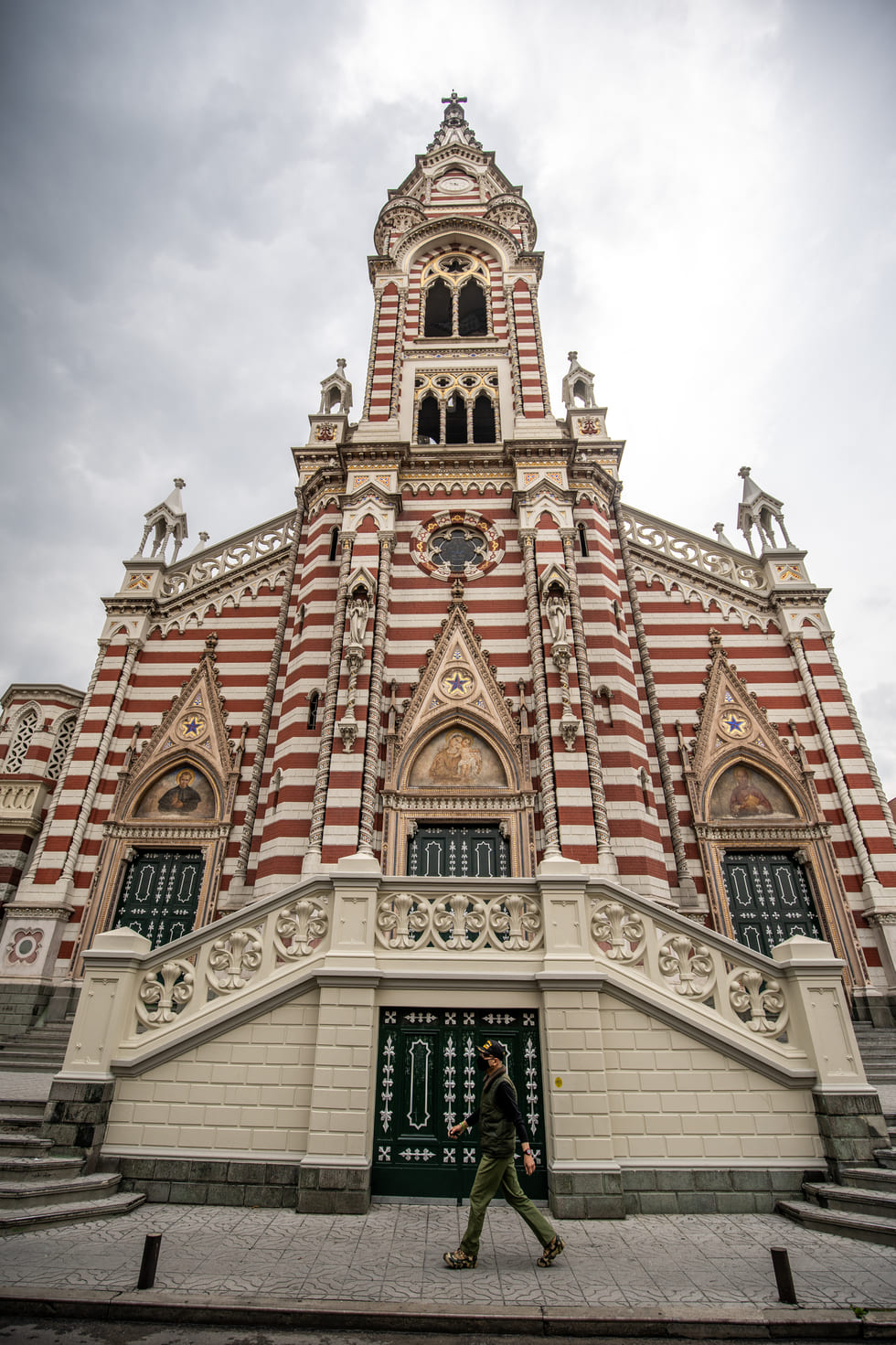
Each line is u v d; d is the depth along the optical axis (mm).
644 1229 8312
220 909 19578
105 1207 8391
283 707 21578
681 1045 9727
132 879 21031
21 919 19766
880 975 19016
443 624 21594
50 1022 18625
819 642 23766
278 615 24953
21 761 24406
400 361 26984
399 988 9961
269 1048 9727
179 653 24641
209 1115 9422
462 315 31859
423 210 31547
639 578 25156
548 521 22500
